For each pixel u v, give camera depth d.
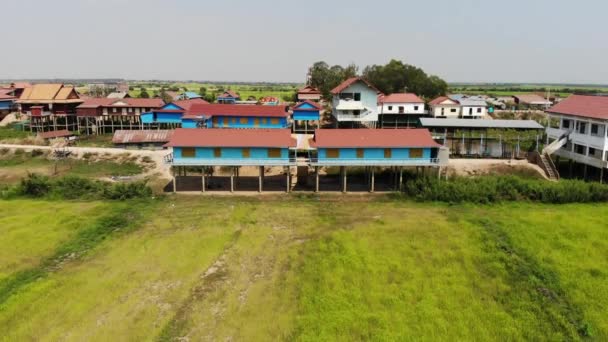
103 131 86.19
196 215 44.00
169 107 82.69
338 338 23.70
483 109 92.00
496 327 24.91
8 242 36.34
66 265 32.81
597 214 42.69
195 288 29.27
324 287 28.94
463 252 34.03
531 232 37.62
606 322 25.25
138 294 28.45
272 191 52.81
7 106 99.25
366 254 33.75
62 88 89.88
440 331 24.47
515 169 57.41
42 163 65.44
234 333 24.38
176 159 50.53
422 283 29.66
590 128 52.09
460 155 63.97
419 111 87.56
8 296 28.28
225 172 60.38
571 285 29.16
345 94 78.44
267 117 75.50
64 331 24.44
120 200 49.25
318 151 50.28
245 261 33.34
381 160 50.41
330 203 48.00
